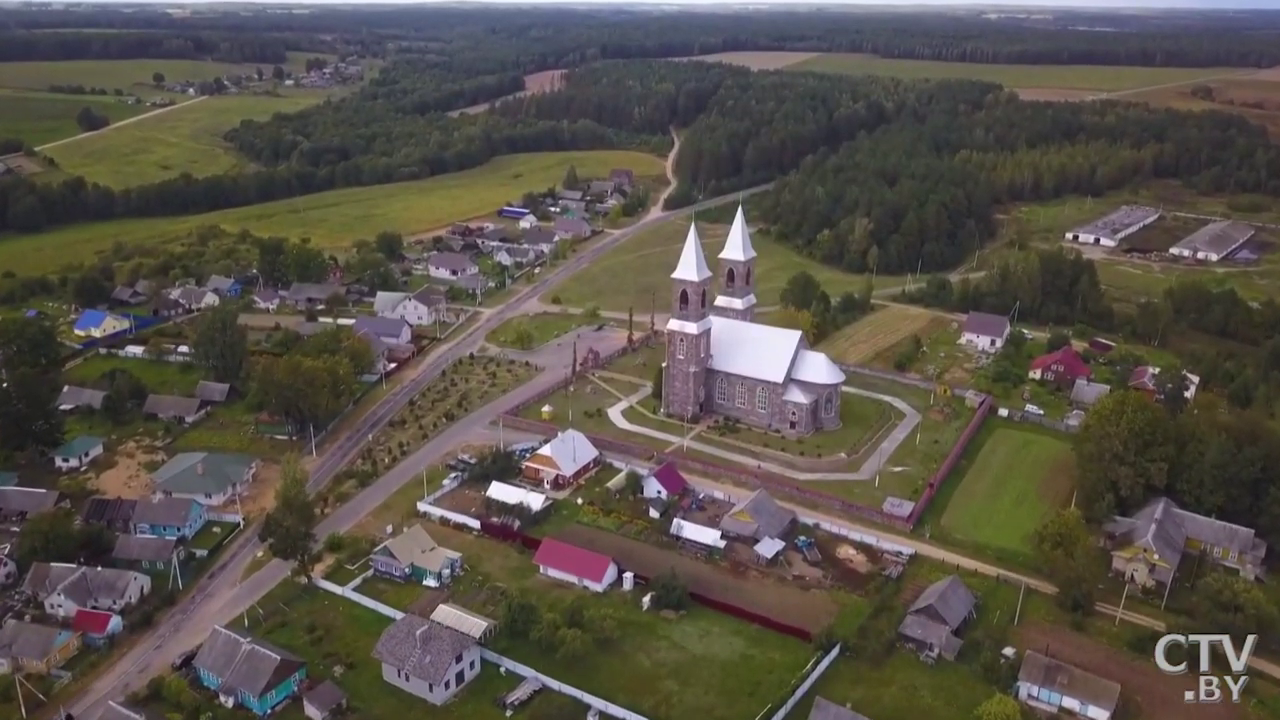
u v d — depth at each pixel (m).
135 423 144.50
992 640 94.19
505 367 168.38
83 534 107.38
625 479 122.81
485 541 113.12
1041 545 102.06
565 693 87.94
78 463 130.88
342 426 144.75
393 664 88.06
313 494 123.44
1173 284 198.62
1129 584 103.88
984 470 129.00
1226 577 98.12
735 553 110.19
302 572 104.62
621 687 88.44
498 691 88.94
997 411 146.12
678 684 88.69
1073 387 152.50
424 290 196.62
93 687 89.25
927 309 199.12
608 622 94.88
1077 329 182.62
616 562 108.31
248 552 111.50
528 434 141.12
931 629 93.12
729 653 93.12
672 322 141.12
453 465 131.12
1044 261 195.25
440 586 104.06
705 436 138.62
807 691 87.75
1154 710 85.69
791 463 130.62
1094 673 90.25
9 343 150.62
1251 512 111.06
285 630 96.94
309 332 178.75
